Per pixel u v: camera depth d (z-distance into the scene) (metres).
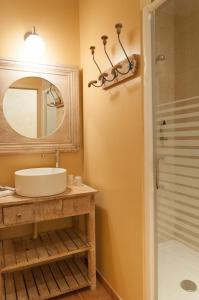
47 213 1.55
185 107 1.48
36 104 1.89
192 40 1.56
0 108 1.77
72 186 1.83
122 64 1.44
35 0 1.89
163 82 1.43
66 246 1.73
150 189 1.34
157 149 1.38
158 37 1.41
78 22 2.06
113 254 1.67
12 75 1.80
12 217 1.46
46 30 1.93
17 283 1.71
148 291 1.35
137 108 1.36
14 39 1.81
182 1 1.50
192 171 1.43
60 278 1.77
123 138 1.50
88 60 1.92
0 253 1.51
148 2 1.28
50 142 1.94
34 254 1.62
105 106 1.70
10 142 1.81
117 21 1.51
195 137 1.39
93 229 1.72
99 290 1.75
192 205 1.47
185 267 1.52
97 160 1.85
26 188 1.52
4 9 1.79
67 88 1.98
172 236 1.50
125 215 1.51
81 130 2.09
